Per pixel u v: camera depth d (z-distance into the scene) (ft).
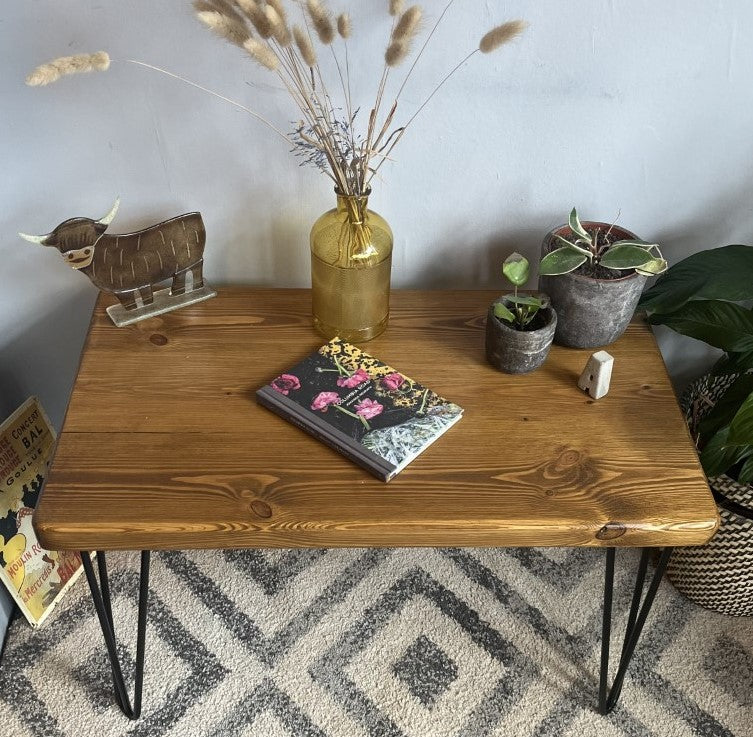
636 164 3.91
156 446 3.26
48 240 3.46
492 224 4.13
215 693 4.19
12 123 3.63
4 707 4.13
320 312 3.76
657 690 4.26
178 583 4.67
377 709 4.14
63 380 4.80
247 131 3.73
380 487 3.13
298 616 4.52
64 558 4.60
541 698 4.21
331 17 3.38
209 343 3.78
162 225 3.73
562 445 3.34
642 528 3.04
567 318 3.66
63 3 3.30
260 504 3.04
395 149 3.81
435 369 3.69
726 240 4.25
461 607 4.58
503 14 3.40
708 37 3.49
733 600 4.37
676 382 5.04
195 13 3.15
